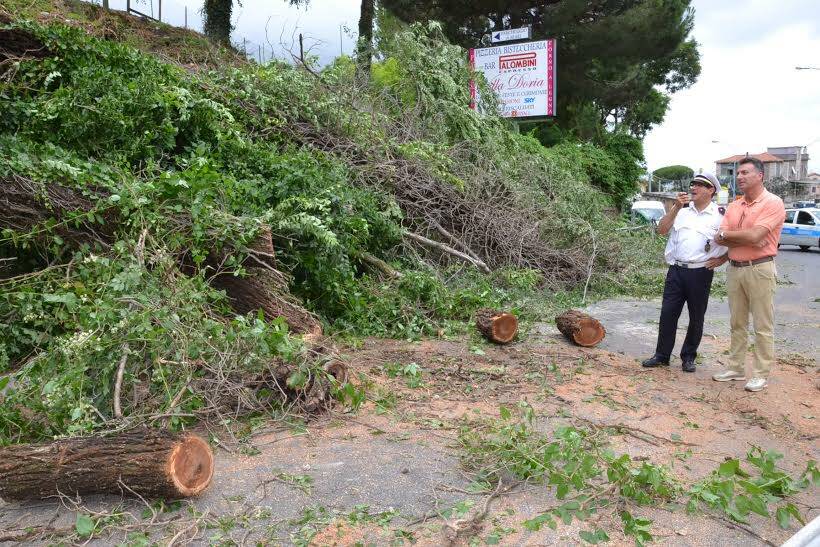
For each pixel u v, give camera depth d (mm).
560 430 3713
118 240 5383
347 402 4762
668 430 4527
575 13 24062
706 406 5086
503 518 3209
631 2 25234
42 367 4105
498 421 4508
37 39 7633
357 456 3893
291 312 5953
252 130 8773
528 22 25031
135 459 3172
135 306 4398
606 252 10945
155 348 4125
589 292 10367
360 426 4387
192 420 4262
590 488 3518
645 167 25891
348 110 9820
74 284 4969
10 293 5039
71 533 3006
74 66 7691
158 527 3057
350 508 3270
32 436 3949
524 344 6906
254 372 4574
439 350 6484
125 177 5734
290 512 3225
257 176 7293
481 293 8227
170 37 13477
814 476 3508
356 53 12109
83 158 6828
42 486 3201
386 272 8055
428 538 3010
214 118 7801
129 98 7121
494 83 19594
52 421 3910
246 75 9094
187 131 7727
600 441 4191
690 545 3025
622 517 3094
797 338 7625
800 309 9664
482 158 10758
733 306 5723
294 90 9180
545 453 3600
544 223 10406
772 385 5676
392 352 6324
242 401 4398
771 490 3613
